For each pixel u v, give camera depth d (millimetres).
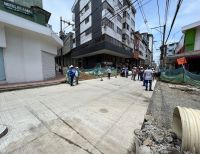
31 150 2818
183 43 17891
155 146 2873
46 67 13922
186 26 15953
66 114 4766
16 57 10438
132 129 3816
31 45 11469
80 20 30625
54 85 11188
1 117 4383
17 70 10523
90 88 10078
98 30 23328
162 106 6230
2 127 3564
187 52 15359
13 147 2898
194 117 2713
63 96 7340
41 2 13859
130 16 33406
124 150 2939
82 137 3348
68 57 41562
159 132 3441
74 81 12648
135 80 16656
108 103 6270
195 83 12148
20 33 10656
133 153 2861
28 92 8148
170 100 7445
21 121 4129
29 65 11336
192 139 2500
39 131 3572
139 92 9211
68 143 3094
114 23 25766
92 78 17375
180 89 10672
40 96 7211
